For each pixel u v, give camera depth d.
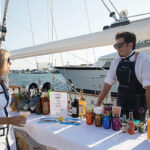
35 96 1.74
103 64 6.88
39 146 1.34
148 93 1.31
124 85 1.49
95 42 1.68
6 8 2.52
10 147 1.17
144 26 1.33
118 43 1.42
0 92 1.07
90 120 1.35
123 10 2.25
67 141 1.10
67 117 1.56
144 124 1.22
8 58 1.08
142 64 1.35
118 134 1.17
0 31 2.58
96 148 0.96
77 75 7.44
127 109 1.50
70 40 1.92
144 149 0.95
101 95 1.67
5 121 1.05
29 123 1.42
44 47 2.22
